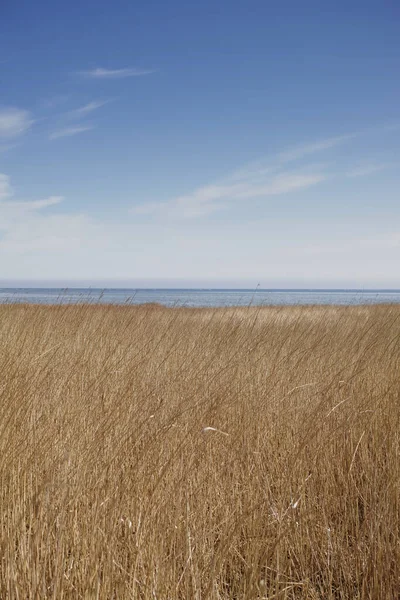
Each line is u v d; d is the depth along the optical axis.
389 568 2.52
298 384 5.17
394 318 7.70
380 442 3.78
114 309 8.06
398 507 3.03
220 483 3.20
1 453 3.11
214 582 2.29
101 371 4.90
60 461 3.03
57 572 2.16
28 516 2.73
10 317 7.30
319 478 3.46
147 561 2.40
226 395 4.21
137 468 2.94
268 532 2.82
